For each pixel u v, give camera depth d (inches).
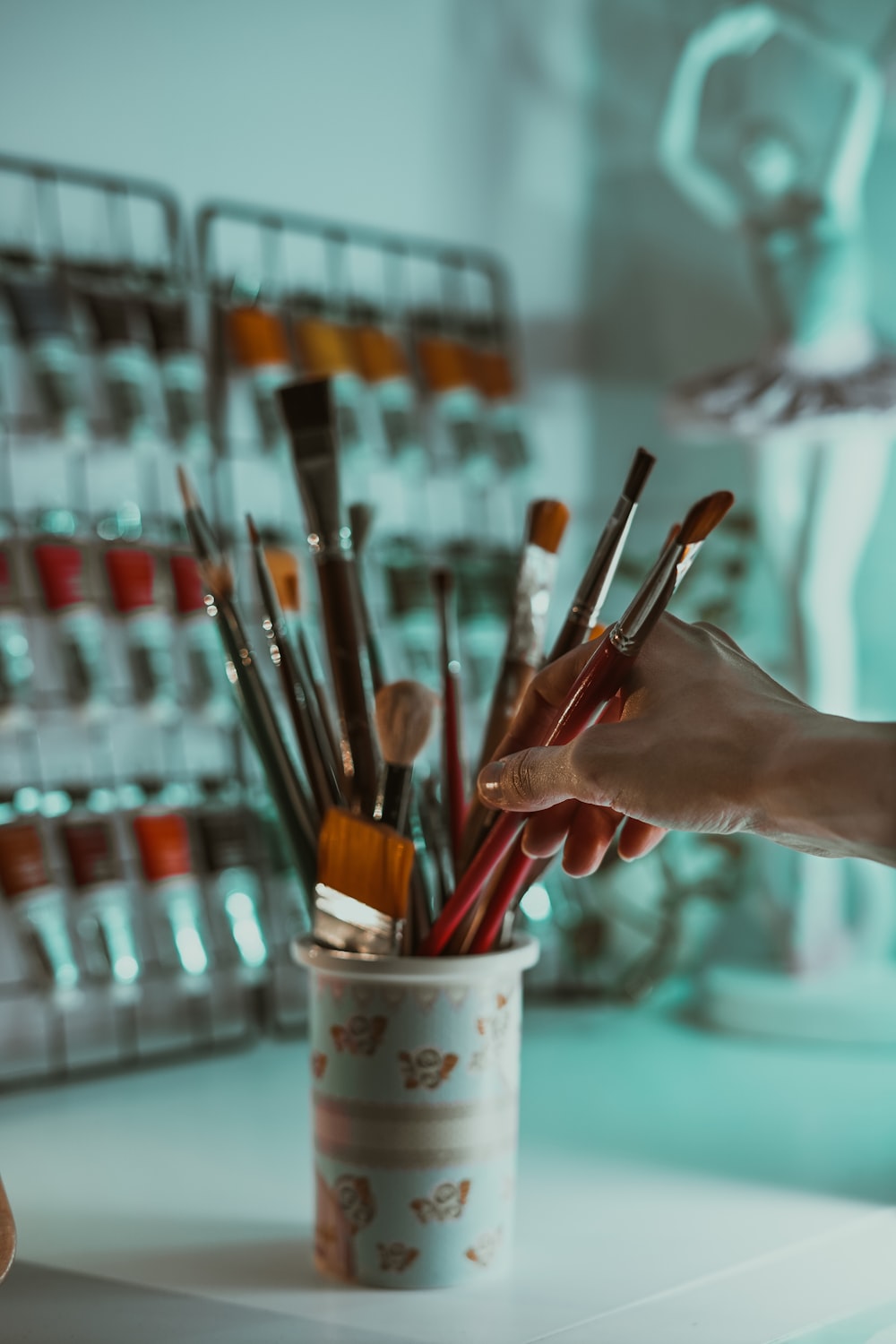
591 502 58.4
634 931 52.2
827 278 46.5
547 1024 47.3
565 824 20.7
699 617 51.8
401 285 52.4
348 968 21.7
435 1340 20.4
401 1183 22.1
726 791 15.9
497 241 55.5
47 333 41.0
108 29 44.9
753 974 47.9
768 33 51.5
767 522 48.4
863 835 14.6
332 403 22.4
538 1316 21.3
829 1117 35.2
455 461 50.4
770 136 47.0
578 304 58.3
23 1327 21.1
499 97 55.7
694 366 55.5
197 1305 21.9
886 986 46.0
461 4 54.5
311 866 23.4
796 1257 24.6
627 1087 38.5
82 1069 41.4
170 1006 45.6
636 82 57.1
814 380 46.1
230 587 23.4
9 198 42.8
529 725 20.3
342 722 22.8
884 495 50.1
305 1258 24.2
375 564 49.3
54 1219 26.9
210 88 47.4
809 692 47.4
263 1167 30.7
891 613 50.2
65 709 43.2
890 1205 27.8
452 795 23.8
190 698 43.7
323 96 50.3
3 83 42.5
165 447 43.8
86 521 43.9
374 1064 22.0
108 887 40.4
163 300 44.0
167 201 45.8
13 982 42.3
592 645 19.5
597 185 58.5
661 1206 27.5
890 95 48.1
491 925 22.2
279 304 48.0
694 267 55.5
